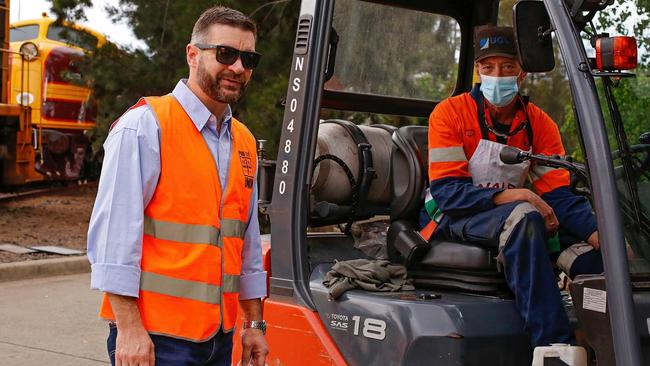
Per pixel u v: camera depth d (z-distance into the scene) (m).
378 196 4.54
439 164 4.00
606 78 3.26
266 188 4.32
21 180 13.86
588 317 3.32
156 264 2.94
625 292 3.10
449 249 3.93
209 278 2.97
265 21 9.76
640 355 3.08
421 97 5.05
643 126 3.33
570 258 3.98
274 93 9.38
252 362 3.34
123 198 2.89
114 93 11.73
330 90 4.62
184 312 2.94
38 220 12.47
